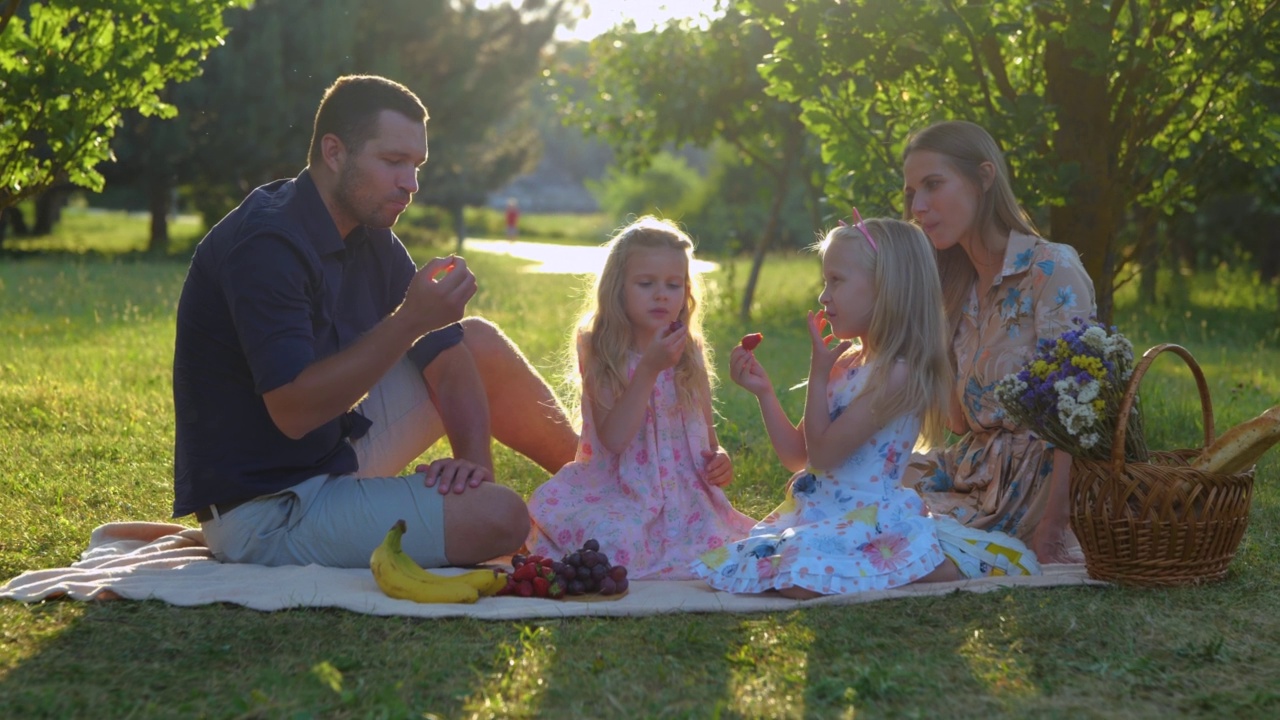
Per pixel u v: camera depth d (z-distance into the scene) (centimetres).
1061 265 407
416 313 345
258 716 269
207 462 382
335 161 383
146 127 2402
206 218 2906
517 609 339
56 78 643
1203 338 1241
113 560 386
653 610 347
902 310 380
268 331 356
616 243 430
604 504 420
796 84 640
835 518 379
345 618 333
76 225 3791
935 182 417
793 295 1766
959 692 289
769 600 359
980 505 425
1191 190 670
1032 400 369
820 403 388
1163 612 344
